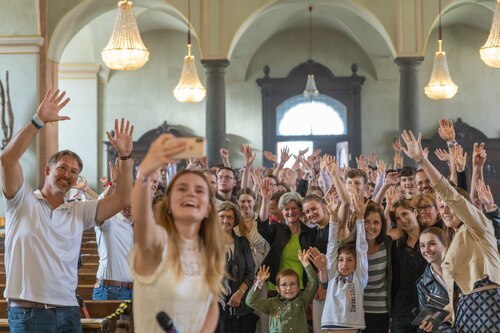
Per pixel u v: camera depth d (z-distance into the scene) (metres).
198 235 3.54
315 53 22.41
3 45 15.77
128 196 5.16
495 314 5.28
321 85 22.16
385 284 6.66
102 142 21.95
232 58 22.16
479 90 22.09
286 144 22.23
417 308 6.25
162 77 22.28
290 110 22.30
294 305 6.58
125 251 7.38
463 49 22.19
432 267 6.06
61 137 21.78
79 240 5.29
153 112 22.20
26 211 5.09
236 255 6.89
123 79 22.20
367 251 6.64
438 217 6.67
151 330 3.41
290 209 7.08
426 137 22.05
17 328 5.11
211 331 3.61
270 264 7.10
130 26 13.34
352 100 22.14
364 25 21.48
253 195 7.30
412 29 17.53
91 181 21.73
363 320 6.51
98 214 5.25
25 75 15.76
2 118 15.63
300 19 21.86
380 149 22.12
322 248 7.04
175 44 22.34
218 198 8.52
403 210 6.60
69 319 5.21
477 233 5.32
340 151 21.67
